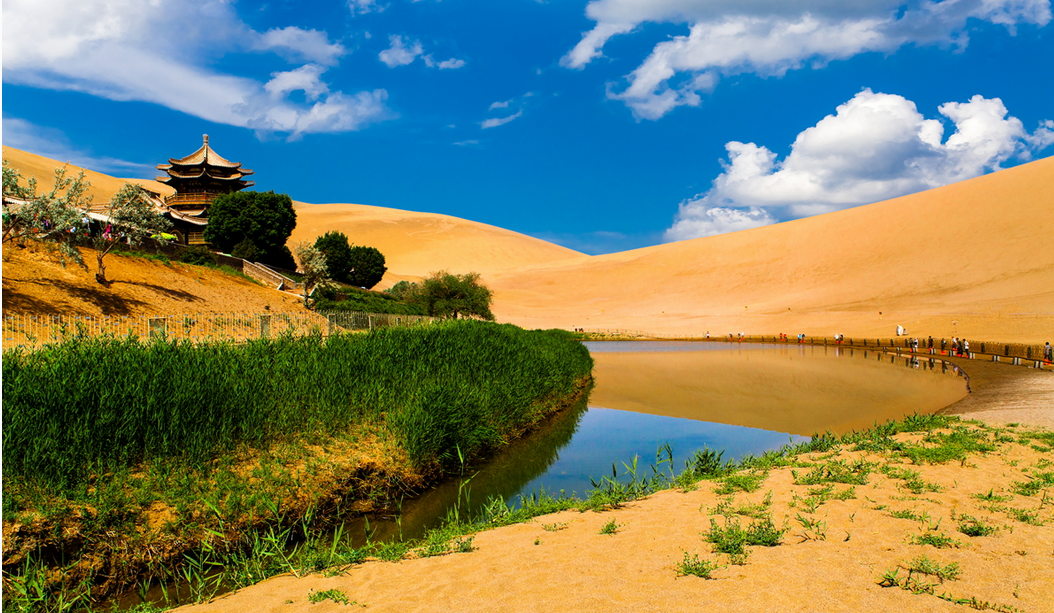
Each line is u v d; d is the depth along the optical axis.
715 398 20.11
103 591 5.50
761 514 6.29
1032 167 89.56
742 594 4.17
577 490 9.64
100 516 5.94
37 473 6.06
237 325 25.45
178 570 5.95
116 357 8.63
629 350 46.91
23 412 6.49
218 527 6.52
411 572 5.01
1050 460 8.46
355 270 82.25
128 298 25.41
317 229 188.00
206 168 69.94
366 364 12.44
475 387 12.76
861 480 7.53
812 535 5.52
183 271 33.03
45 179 113.50
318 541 6.93
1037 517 5.89
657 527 6.10
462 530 6.66
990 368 26.36
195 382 8.50
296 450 8.73
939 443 9.81
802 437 13.79
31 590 5.07
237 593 4.84
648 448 12.84
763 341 56.19
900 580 4.39
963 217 85.12
